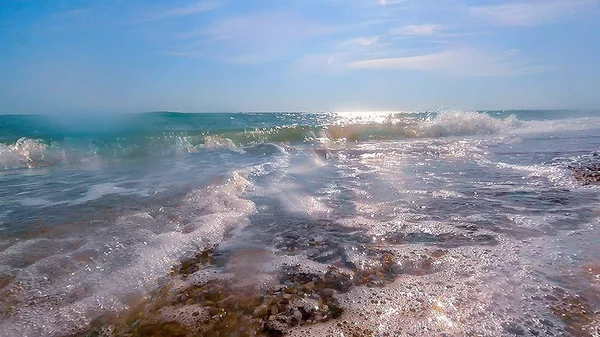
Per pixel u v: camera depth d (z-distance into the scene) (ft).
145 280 10.84
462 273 11.12
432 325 8.63
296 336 8.38
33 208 17.95
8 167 31.76
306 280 10.97
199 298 9.97
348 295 10.09
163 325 8.77
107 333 8.46
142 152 39.29
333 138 54.49
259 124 82.23
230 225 15.79
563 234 14.11
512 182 23.24
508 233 14.38
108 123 58.39
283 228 15.49
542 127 70.74
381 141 51.34
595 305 9.23
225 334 8.46
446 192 21.03
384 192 21.29
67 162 34.35
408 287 10.41
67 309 9.28
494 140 49.90
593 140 47.83
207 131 51.88
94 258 12.08
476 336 8.17
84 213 17.01
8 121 75.72
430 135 59.47
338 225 15.84
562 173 25.26
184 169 29.43
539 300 9.47
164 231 14.65
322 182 24.07
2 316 8.87
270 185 23.08
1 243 13.29
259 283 10.80
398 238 14.20
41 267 11.37
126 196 20.34
